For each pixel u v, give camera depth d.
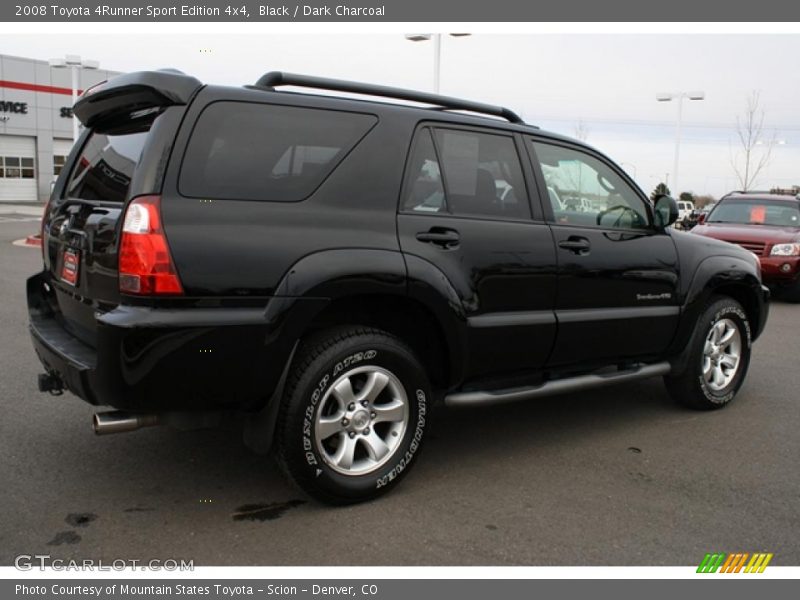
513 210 4.05
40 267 12.55
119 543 3.08
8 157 38.69
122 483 3.66
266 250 3.10
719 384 5.23
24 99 38.56
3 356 6.04
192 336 2.94
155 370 2.91
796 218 11.82
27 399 4.91
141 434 4.35
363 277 3.31
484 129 4.02
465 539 3.19
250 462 3.97
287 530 3.23
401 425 3.59
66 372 3.20
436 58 14.95
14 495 3.49
